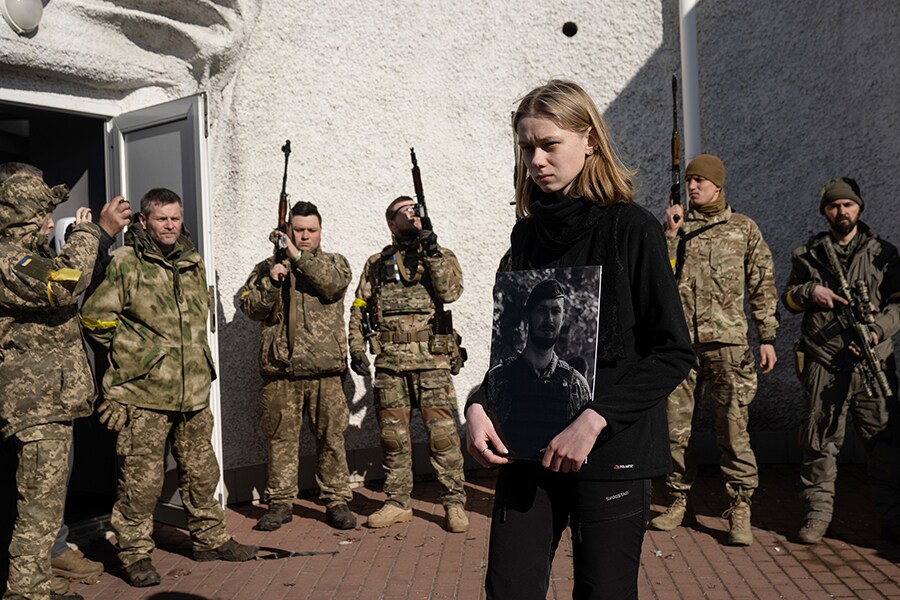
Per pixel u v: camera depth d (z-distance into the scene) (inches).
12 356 146.6
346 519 210.5
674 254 202.4
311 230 213.8
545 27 271.1
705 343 197.5
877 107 251.6
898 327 190.9
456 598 161.2
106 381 173.5
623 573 79.5
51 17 198.1
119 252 176.1
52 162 231.8
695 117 261.0
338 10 255.8
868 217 255.0
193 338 182.7
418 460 263.1
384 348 213.5
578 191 82.0
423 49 265.0
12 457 157.6
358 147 258.5
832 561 179.0
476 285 268.7
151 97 224.7
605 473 78.8
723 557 183.0
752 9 262.5
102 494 229.1
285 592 166.2
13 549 144.3
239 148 241.1
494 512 84.4
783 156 262.2
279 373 213.9
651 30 267.7
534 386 80.0
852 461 261.6
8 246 144.9
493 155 270.8
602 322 79.6
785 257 262.7
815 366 193.8
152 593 167.5
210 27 228.2
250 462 243.6
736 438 194.2
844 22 255.6
